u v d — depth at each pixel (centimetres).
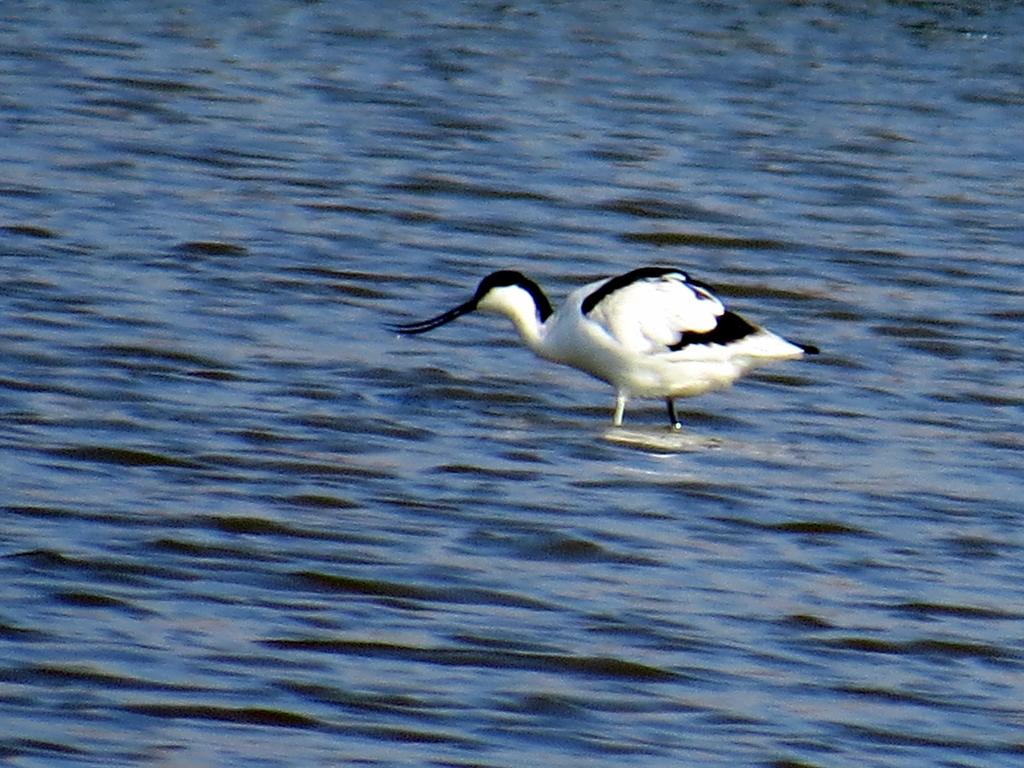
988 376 1867
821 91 3136
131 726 1070
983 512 1497
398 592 1277
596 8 3703
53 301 1897
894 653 1238
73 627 1187
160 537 1338
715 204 2469
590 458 1566
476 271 2141
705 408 1717
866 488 1535
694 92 3091
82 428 1557
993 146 2869
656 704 1142
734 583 1332
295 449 1545
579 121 2875
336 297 1995
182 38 3297
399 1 3700
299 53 3241
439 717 1106
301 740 1068
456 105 2936
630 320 1583
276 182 2448
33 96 2819
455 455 1555
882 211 2483
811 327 2000
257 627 1208
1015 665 1230
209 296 1959
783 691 1171
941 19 3700
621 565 1350
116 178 2416
